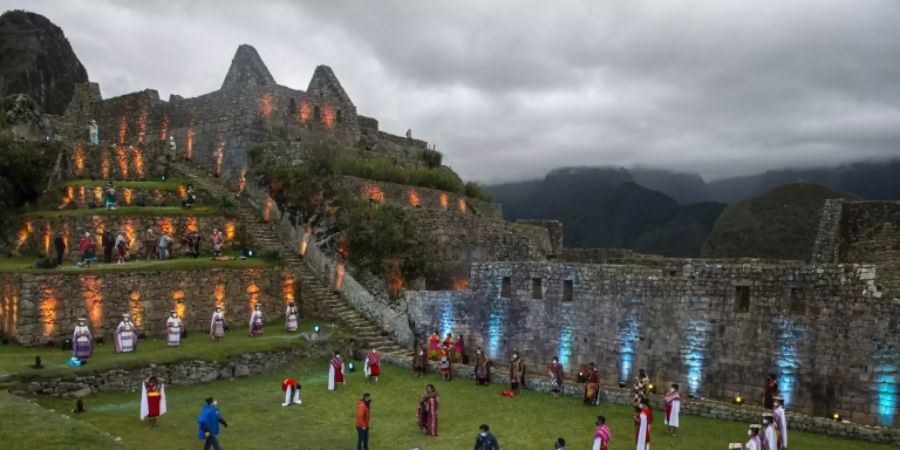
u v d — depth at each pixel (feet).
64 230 121.90
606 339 101.86
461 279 148.15
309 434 72.54
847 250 102.47
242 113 166.40
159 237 129.80
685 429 78.43
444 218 146.82
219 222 139.13
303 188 145.07
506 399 92.17
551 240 186.09
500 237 159.33
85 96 209.15
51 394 78.79
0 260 120.47
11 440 54.90
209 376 93.97
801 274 85.20
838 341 81.56
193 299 116.67
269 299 127.85
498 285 115.44
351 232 135.23
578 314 105.50
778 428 70.13
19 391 75.97
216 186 162.09
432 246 143.02
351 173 157.89
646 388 85.76
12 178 137.08
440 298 121.80
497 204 195.00
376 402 88.17
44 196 136.05
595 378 89.66
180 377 91.15
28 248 126.31
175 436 67.92
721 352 90.53
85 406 77.56
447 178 183.62
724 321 90.74
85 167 149.59
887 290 80.33
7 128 162.30
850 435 74.38
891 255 97.96
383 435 73.92
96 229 122.52
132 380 86.43
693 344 93.04
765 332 87.30
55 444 55.16
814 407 82.64
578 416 83.66
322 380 99.40
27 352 94.63
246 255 133.90
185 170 168.04
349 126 196.44
